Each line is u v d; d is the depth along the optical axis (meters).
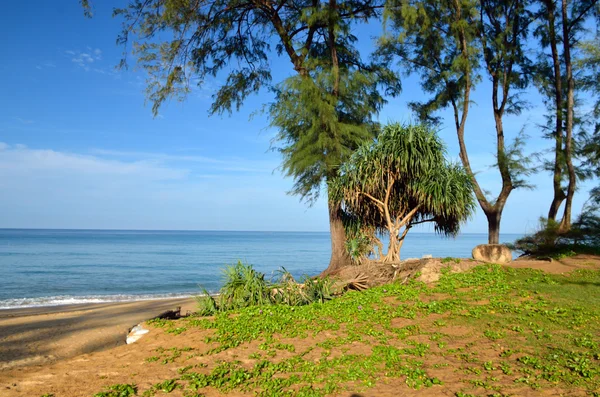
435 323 9.61
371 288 13.95
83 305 19.83
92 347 10.61
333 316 10.74
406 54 24.30
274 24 21.22
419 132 16.55
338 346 8.56
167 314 13.27
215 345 8.93
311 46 22.77
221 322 10.54
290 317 10.76
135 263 47.59
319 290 13.23
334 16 19.16
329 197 18.88
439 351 7.95
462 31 21.06
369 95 21.83
